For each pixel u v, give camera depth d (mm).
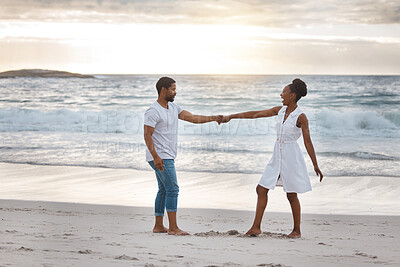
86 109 27344
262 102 30672
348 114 19969
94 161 12422
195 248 3934
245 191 9125
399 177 10359
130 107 28703
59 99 32062
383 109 26328
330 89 37375
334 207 7750
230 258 3520
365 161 12500
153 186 9539
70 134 17969
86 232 4871
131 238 4480
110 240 4301
